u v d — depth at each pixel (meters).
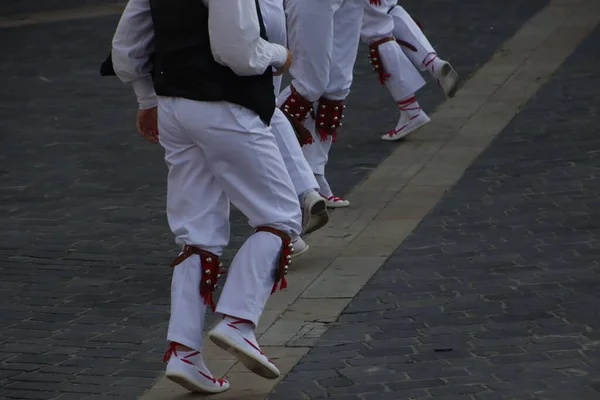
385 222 16.66
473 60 26.39
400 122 20.88
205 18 10.59
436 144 20.48
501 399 10.80
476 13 31.23
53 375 12.19
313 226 13.90
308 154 17.27
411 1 33.22
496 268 14.41
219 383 11.45
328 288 14.20
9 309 14.13
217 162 10.91
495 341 12.21
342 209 17.44
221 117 10.68
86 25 32.31
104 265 15.64
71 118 23.67
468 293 13.67
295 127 13.95
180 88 10.77
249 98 10.71
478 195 17.48
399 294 13.83
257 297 10.93
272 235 11.02
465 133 21.05
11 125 23.25
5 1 35.69
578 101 22.48
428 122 20.95
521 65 25.62
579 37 27.78
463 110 22.56
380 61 20.52
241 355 10.88
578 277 13.90
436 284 14.06
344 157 20.14
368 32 20.45
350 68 16.91
